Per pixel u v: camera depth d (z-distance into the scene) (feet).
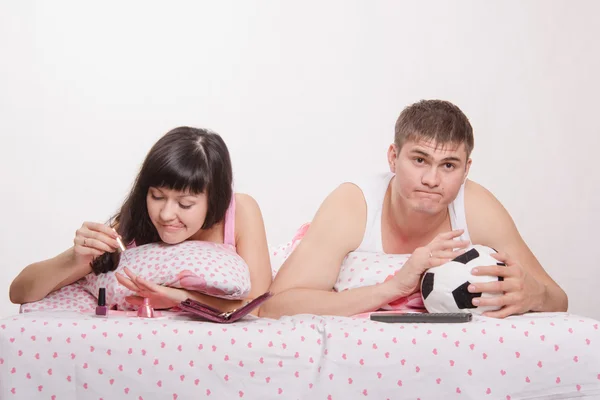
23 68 13.75
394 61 13.82
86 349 6.00
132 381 5.98
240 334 6.04
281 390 6.00
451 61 13.87
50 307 7.28
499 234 7.64
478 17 13.88
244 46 13.80
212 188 7.41
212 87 13.78
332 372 5.99
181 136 7.31
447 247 6.91
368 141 13.80
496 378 6.05
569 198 13.93
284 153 13.78
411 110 7.30
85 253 6.93
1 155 13.70
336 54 13.80
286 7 13.79
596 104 13.97
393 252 7.86
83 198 13.75
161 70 13.79
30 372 6.01
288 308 7.23
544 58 13.93
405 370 6.01
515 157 13.88
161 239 7.63
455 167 7.09
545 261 13.88
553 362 6.10
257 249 8.04
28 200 13.70
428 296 6.84
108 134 13.79
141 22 13.79
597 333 6.17
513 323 6.17
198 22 13.78
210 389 5.98
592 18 13.98
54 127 13.78
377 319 6.43
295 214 13.76
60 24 13.79
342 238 7.69
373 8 13.82
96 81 13.80
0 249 13.61
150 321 6.17
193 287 7.05
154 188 7.14
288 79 13.79
